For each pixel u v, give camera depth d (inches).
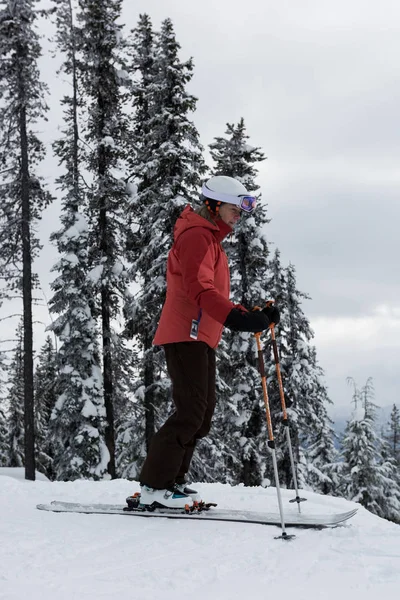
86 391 706.2
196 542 101.3
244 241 702.5
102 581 79.3
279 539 103.0
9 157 694.5
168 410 662.5
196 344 124.9
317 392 788.0
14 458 1243.2
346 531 106.3
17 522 115.6
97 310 733.9
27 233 697.0
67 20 714.8
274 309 130.0
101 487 165.6
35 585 76.7
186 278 117.4
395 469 1005.2
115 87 713.0
